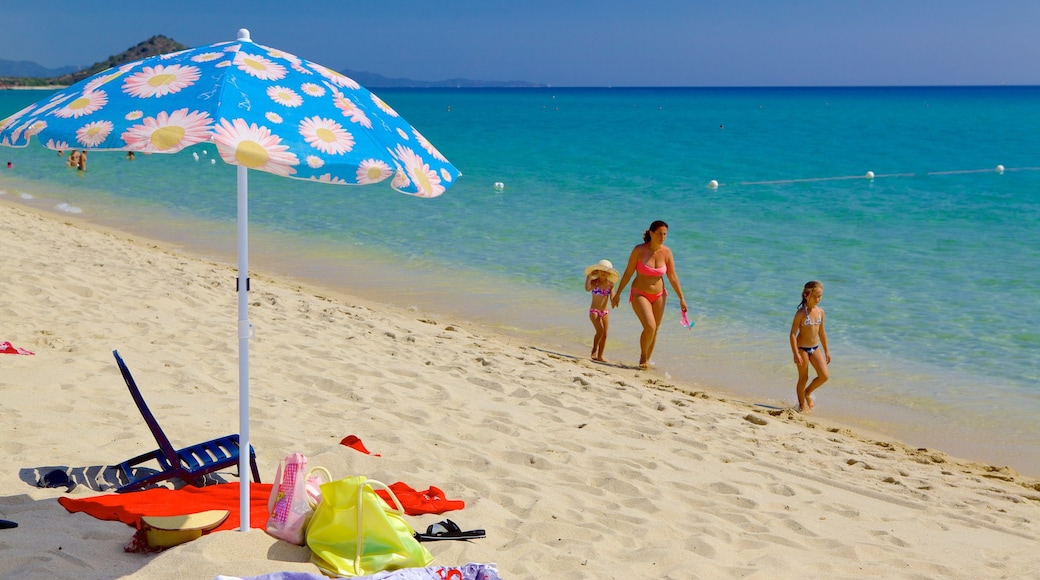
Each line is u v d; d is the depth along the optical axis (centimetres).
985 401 905
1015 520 617
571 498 560
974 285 1387
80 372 702
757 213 2202
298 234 1877
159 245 1716
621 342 1127
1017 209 2242
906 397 920
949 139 5250
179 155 3831
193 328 912
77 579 363
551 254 1669
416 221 2053
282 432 617
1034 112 9525
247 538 401
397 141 370
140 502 450
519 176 3070
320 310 1130
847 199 2491
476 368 916
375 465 562
